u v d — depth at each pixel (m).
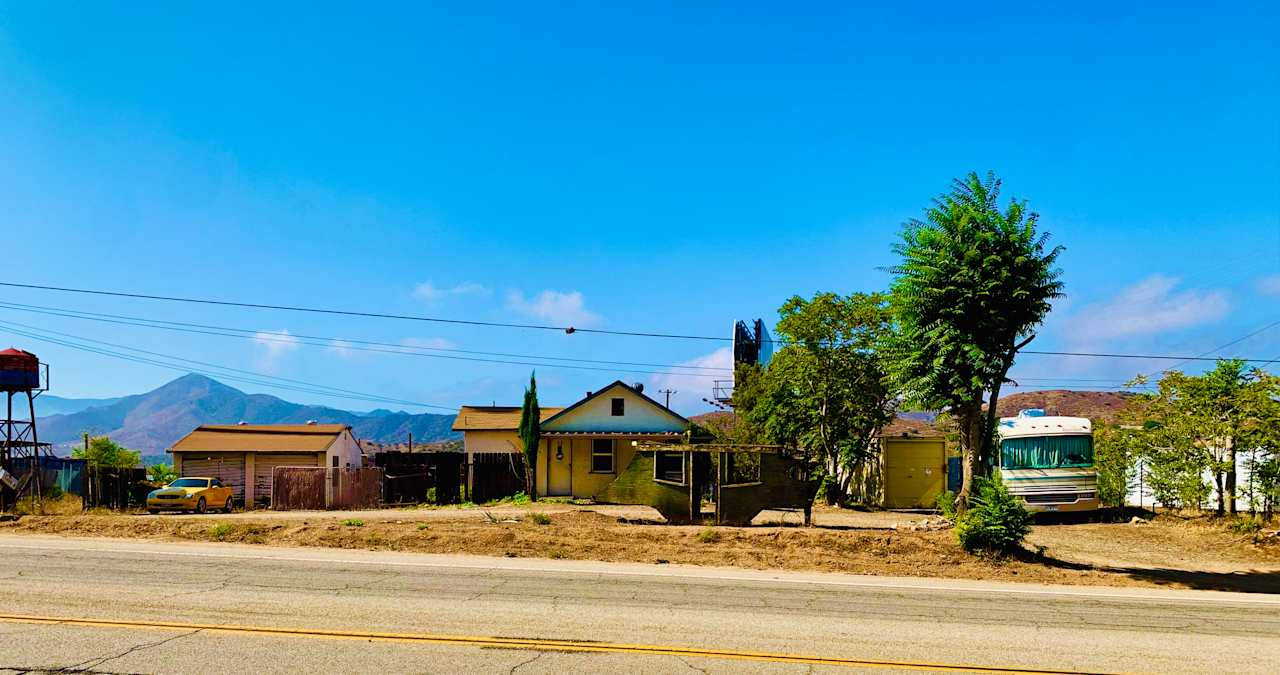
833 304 31.56
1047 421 24.70
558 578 12.32
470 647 8.06
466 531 16.95
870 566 14.42
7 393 35.31
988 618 10.09
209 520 20.61
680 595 11.12
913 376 15.22
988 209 14.74
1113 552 18.03
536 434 34.34
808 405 32.03
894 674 7.50
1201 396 21.52
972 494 15.72
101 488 31.08
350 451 46.25
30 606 9.61
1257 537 18.89
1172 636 9.33
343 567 12.92
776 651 8.18
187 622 8.87
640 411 36.84
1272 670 7.90
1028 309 14.38
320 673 7.11
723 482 20.30
